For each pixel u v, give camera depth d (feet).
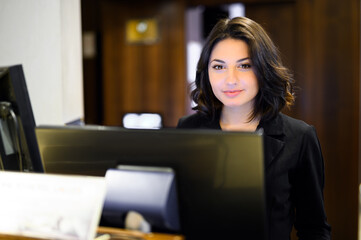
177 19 13.05
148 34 13.39
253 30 3.98
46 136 3.36
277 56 4.16
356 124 11.31
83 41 14.42
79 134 3.26
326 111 11.60
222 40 4.03
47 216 2.95
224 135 2.89
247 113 4.36
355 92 11.28
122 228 3.17
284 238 4.05
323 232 4.27
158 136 3.04
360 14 11.14
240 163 2.88
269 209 4.02
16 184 3.07
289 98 4.36
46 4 6.27
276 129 4.19
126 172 3.09
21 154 3.93
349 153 11.41
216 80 4.09
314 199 4.20
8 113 3.84
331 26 11.43
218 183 2.95
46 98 6.40
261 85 4.07
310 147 4.18
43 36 6.32
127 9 13.56
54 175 3.01
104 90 14.08
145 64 13.55
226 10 13.91
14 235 3.01
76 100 7.03
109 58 13.94
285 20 11.94
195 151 2.96
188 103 13.47
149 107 13.65
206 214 3.02
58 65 6.32
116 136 3.16
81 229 2.85
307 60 11.72
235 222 2.97
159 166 3.06
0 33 6.40
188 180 3.01
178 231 3.08
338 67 11.43
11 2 6.35
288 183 4.11
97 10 14.12
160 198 2.96
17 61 6.40
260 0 12.06
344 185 11.48
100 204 2.85
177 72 13.20
